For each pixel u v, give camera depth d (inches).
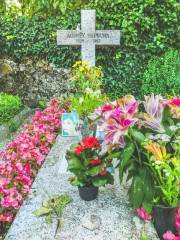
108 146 104.3
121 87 246.2
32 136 167.2
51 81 262.4
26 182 121.5
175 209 93.7
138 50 239.9
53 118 192.1
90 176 109.0
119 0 232.2
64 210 107.3
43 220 102.7
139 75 242.7
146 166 98.3
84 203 111.2
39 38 254.1
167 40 236.7
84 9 238.8
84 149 108.8
